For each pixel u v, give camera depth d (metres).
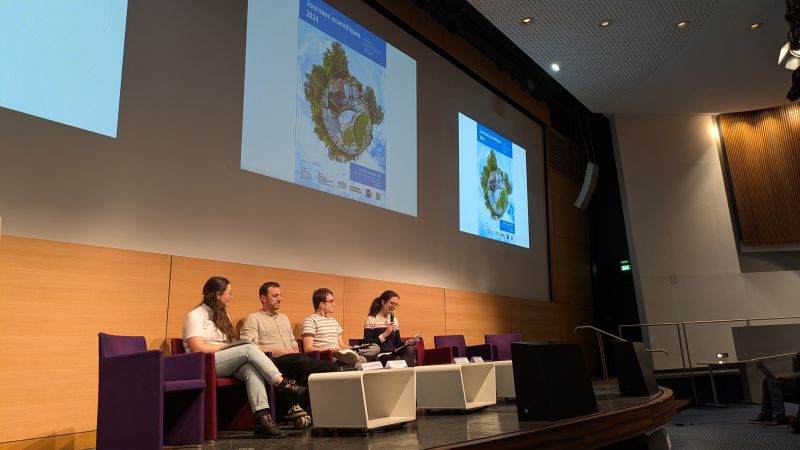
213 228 4.21
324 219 5.10
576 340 8.94
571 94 9.08
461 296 6.62
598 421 3.17
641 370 4.42
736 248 9.03
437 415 3.58
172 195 3.98
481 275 7.11
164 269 3.80
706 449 4.25
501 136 7.95
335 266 5.14
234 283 4.21
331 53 5.41
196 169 4.16
